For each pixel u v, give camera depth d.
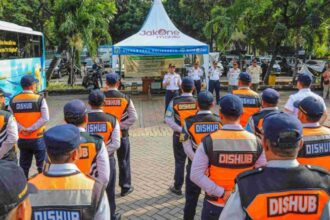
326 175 2.08
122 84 19.91
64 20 20.30
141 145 9.19
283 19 20.88
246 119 5.69
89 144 3.23
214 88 15.69
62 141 2.27
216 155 3.04
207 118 4.02
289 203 1.99
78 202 2.21
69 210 2.19
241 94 5.75
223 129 3.14
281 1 20.17
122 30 40.91
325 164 3.14
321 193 2.01
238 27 21.97
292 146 2.00
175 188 5.92
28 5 21.08
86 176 2.36
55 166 2.32
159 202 5.64
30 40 16.17
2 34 13.05
